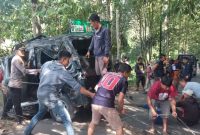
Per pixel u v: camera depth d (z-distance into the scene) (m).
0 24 10.32
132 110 6.82
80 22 7.57
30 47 6.05
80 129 5.26
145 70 10.59
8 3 11.33
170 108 5.31
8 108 5.79
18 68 5.39
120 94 3.99
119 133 4.02
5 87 5.85
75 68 5.37
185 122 5.79
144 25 14.95
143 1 13.05
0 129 5.20
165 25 15.75
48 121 5.63
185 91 5.82
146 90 9.36
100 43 5.36
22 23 10.16
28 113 5.93
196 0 5.42
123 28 13.07
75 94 5.28
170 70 8.70
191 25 18.67
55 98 4.34
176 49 22.28
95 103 4.05
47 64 4.46
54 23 9.77
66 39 5.70
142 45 14.84
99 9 10.38
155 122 5.70
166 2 6.54
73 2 8.52
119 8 11.61
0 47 11.62
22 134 5.00
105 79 4.09
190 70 9.77
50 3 8.95
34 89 5.91
